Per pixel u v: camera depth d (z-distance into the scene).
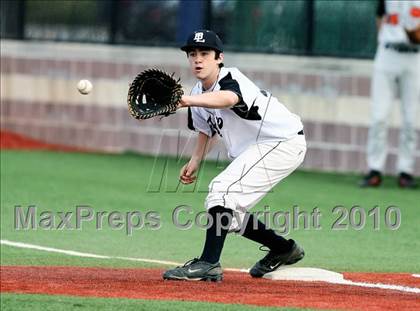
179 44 39.09
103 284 17.55
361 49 36.75
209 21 38.44
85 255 22.22
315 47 37.34
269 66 37.72
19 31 41.22
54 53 40.78
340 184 33.72
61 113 40.62
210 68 17.69
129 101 16.89
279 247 19.11
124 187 31.73
